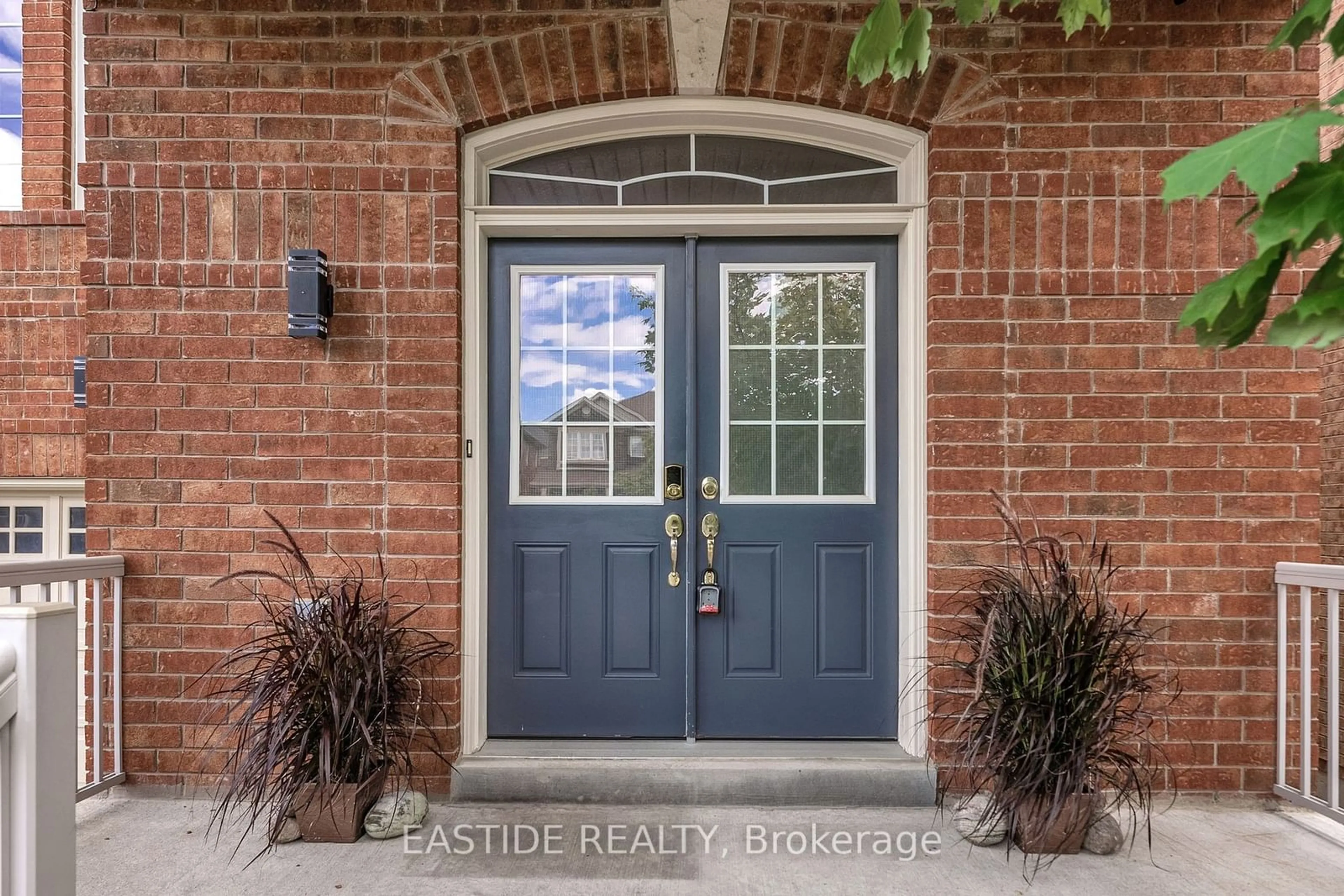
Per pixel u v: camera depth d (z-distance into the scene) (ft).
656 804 9.07
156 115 9.36
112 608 9.27
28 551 12.57
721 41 9.32
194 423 9.34
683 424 10.22
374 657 8.02
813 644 10.09
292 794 7.79
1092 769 7.63
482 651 9.85
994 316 9.34
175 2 9.36
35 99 12.45
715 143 10.00
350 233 9.39
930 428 9.41
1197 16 9.23
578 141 9.86
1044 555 8.20
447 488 9.36
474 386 9.73
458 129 9.46
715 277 10.23
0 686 4.54
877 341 10.12
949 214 9.35
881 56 5.98
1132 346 9.30
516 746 9.80
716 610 9.92
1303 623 8.91
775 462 10.21
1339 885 7.34
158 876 7.43
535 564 10.18
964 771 8.97
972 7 5.62
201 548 9.31
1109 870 7.60
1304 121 3.31
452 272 9.40
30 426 12.08
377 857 7.79
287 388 9.36
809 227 9.86
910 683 9.58
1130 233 9.30
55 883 4.90
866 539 10.12
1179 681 9.19
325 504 9.35
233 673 9.20
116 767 9.13
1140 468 9.26
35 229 12.11
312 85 9.37
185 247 9.37
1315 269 9.23
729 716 10.07
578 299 10.32
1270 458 9.21
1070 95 9.29
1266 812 8.95
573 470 10.27
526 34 9.34
